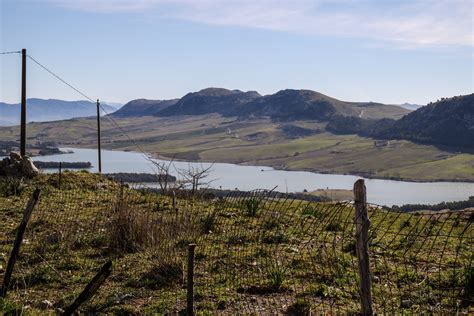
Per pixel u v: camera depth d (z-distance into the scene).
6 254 12.05
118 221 13.03
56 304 9.02
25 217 9.27
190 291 7.82
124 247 12.27
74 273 10.80
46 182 24.55
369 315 6.37
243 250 11.85
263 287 9.43
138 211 14.24
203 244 12.31
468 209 9.54
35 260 11.66
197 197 21.06
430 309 8.12
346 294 8.96
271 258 11.11
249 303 8.80
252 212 16.48
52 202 19.86
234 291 9.37
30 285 10.07
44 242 12.85
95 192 23.12
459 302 8.45
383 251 11.58
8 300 8.70
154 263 10.84
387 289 9.14
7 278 9.23
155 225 12.82
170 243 11.88
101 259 11.72
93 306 8.88
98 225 14.66
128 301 9.16
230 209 17.70
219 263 10.83
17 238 9.26
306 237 13.16
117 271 10.84
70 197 21.25
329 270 10.15
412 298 8.66
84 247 12.66
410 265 10.66
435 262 10.90
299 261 10.82
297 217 16.20
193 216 15.49
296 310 8.35
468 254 11.48
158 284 9.93
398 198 154.00
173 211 17.34
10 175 25.73
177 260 10.83
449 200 147.12
